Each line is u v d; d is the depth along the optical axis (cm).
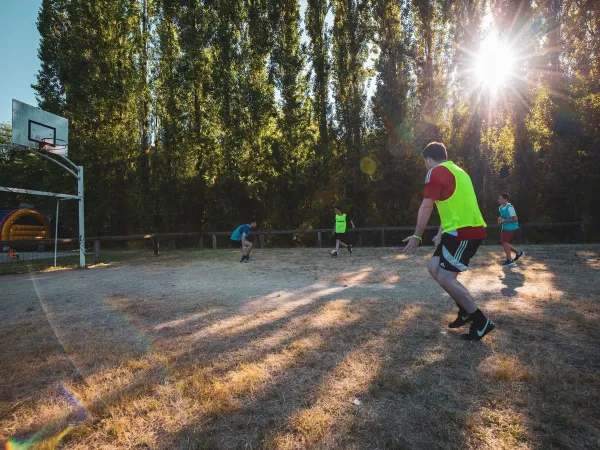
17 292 673
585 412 198
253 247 1825
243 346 325
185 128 1970
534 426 187
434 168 324
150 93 2094
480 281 620
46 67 2105
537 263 818
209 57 1948
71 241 1148
